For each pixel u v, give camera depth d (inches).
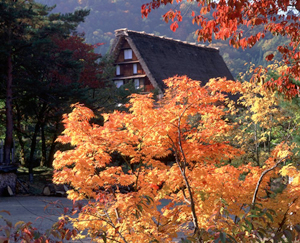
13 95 864.9
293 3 250.5
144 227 245.6
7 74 809.5
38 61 803.4
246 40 258.2
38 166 1141.7
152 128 241.1
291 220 239.3
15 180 775.1
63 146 1008.2
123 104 934.4
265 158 584.7
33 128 1154.0
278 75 361.1
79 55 985.5
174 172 252.7
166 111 242.4
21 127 1085.8
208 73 1502.2
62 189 757.9
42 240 142.2
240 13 237.3
